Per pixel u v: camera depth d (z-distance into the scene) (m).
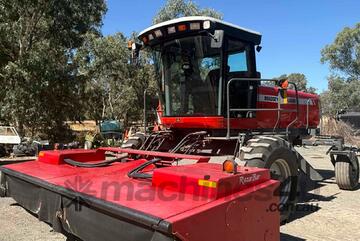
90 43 19.89
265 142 5.16
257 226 3.10
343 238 4.71
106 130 18.67
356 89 29.86
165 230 2.40
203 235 2.59
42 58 14.70
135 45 6.57
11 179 4.45
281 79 6.03
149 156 4.86
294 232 4.94
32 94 14.41
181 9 22.23
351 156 7.48
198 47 5.90
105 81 24.81
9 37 14.83
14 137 14.49
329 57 32.28
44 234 4.67
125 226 2.77
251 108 6.33
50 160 4.60
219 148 6.05
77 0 17.56
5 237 4.56
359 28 31.25
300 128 8.16
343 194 7.24
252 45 6.31
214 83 5.86
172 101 6.40
